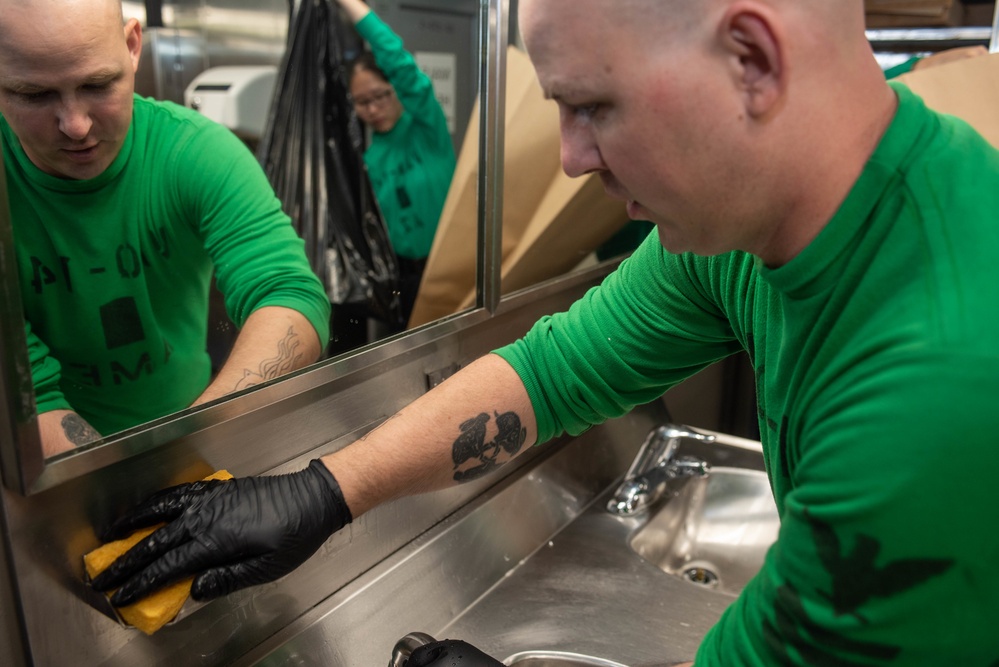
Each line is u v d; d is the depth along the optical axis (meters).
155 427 0.64
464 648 0.68
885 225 0.44
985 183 0.44
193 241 0.90
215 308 0.89
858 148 0.45
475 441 0.73
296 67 1.47
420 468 0.71
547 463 1.14
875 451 0.40
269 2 1.84
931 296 0.41
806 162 0.44
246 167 0.98
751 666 0.48
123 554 0.61
